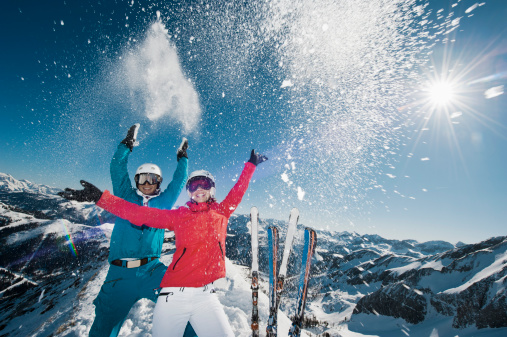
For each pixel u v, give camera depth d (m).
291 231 2.78
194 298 2.12
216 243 2.34
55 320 4.70
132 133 3.21
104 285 2.76
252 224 2.96
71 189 2.37
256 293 2.71
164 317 2.07
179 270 2.19
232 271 7.11
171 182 3.59
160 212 2.43
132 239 2.81
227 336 2.02
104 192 2.44
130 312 4.20
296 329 2.33
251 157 3.00
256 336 2.56
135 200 3.14
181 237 2.30
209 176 2.57
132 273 2.77
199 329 2.08
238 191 2.75
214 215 2.44
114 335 2.75
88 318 4.30
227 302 4.74
